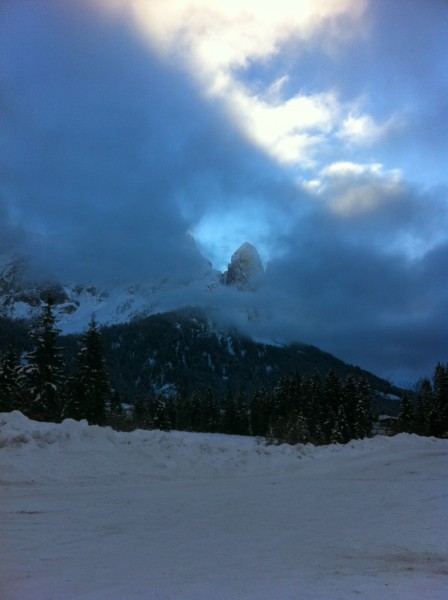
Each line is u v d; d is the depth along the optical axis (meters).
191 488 10.27
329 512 8.52
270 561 5.66
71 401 37.06
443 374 62.31
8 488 8.83
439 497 9.98
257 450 15.82
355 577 5.04
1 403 35.62
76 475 10.14
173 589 4.55
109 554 5.76
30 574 4.97
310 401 69.38
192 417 86.75
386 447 20.55
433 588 4.67
